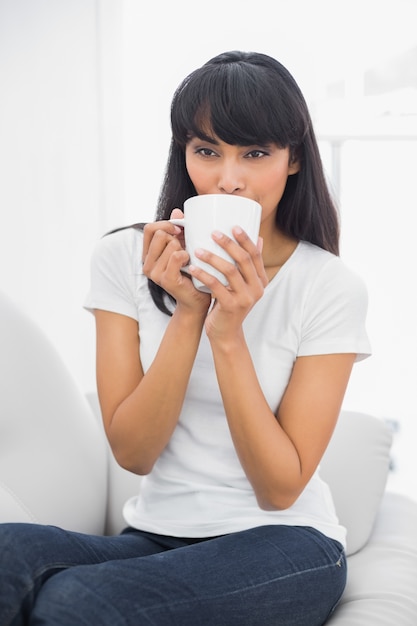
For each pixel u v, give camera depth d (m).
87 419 1.39
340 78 2.49
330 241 1.21
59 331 2.34
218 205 0.85
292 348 1.12
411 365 2.83
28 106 2.29
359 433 1.38
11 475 1.22
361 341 1.11
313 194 1.17
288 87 1.05
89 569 0.86
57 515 1.25
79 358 2.35
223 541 0.99
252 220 0.86
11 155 2.29
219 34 2.40
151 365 1.06
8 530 0.90
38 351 1.34
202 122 1.02
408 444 2.83
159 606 0.83
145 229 0.96
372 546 1.27
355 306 1.12
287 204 1.17
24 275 2.32
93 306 1.19
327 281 1.13
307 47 2.44
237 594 0.90
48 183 2.31
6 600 0.85
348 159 2.71
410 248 2.77
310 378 1.09
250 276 0.89
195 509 1.09
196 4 2.39
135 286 1.18
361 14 2.47
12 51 2.27
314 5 2.43
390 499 1.45
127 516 1.16
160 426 1.06
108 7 2.29
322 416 1.07
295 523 1.08
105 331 1.18
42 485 1.24
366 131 2.52
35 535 0.92
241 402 1.00
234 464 1.10
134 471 1.13
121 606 0.81
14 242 2.31
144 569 0.88
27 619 0.86
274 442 1.01
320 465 1.35
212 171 1.04
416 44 2.48
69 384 1.38
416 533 1.32
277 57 2.43
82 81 2.30
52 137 2.30
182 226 0.98
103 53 2.29
